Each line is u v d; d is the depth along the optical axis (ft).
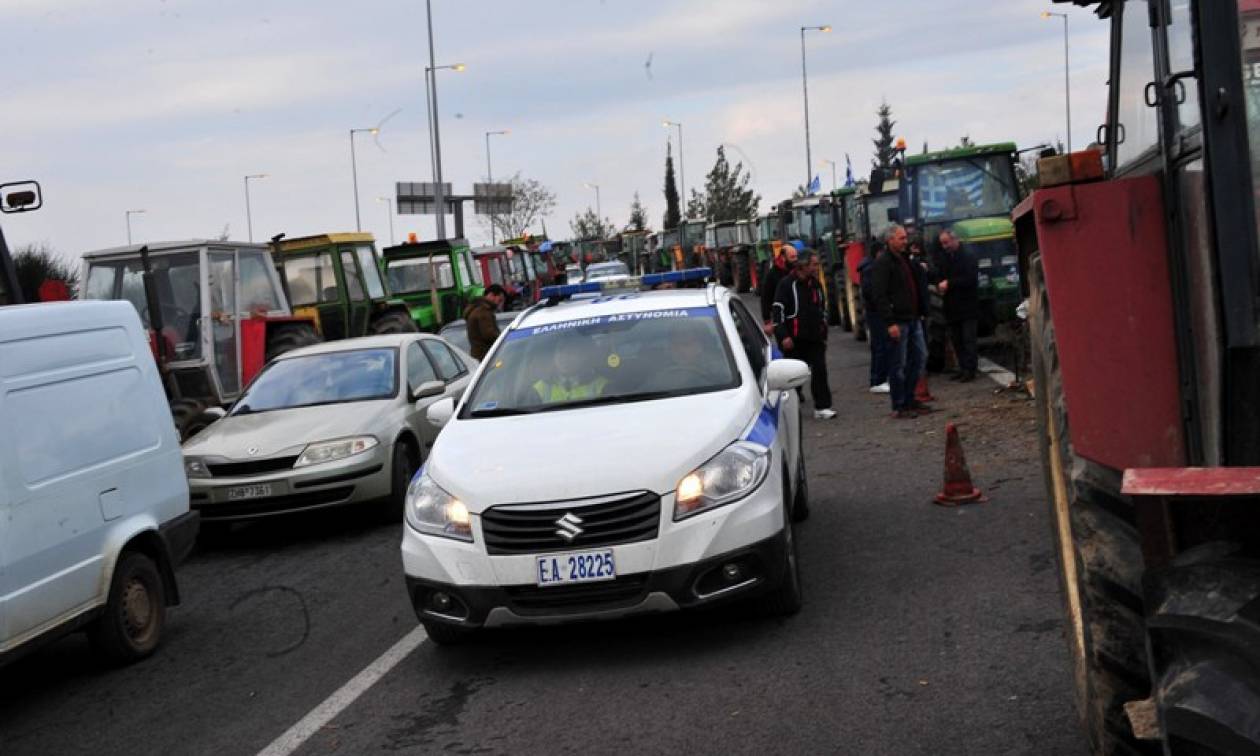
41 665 24.00
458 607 20.02
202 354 49.19
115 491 22.74
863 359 67.15
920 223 62.03
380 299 82.43
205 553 33.86
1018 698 16.47
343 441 33.63
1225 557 8.79
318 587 28.14
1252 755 7.70
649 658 20.01
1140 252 11.54
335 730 18.28
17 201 35.78
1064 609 14.16
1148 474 8.74
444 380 40.63
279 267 58.95
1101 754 11.66
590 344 24.79
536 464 20.21
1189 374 11.19
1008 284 59.57
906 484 32.22
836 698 17.25
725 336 24.61
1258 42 9.90
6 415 20.13
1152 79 12.52
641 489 19.54
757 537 19.94
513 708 18.34
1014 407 42.68
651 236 208.33
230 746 18.10
